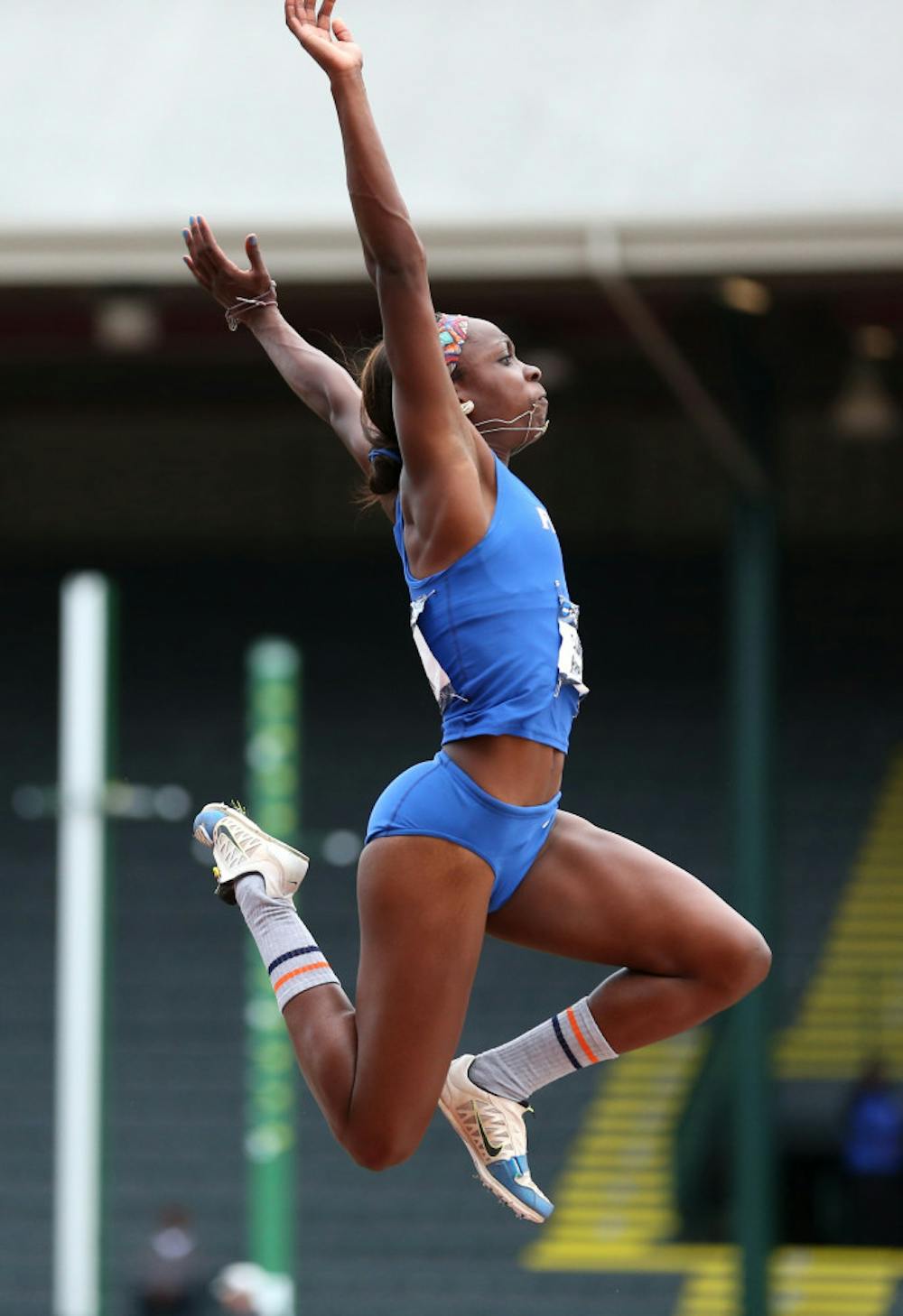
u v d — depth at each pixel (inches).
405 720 3097.9
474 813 553.3
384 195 530.0
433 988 549.6
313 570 3240.7
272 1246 1822.1
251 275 661.3
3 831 2972.4
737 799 1934.1
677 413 2957.7
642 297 1668.3
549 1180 2420.0
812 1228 2423.7
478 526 550.3
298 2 540.4
